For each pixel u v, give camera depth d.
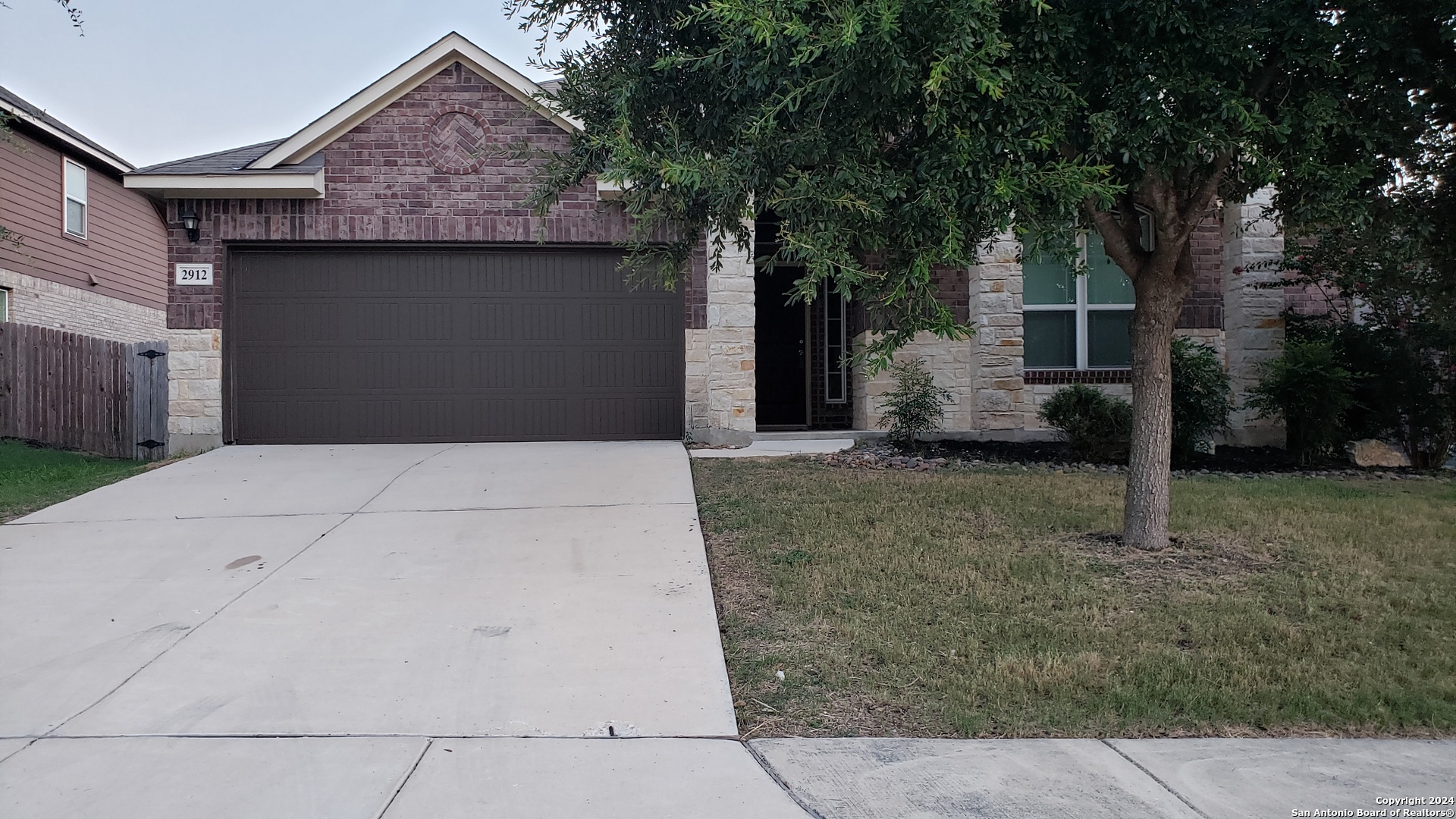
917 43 5.18
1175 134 5.89
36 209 16.81
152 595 6.11
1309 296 14.62
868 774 3.87
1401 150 6.50
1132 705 4.47
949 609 5.70
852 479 9.30
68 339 12.45
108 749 4.07
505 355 11.95
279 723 4.34
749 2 5.05
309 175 11.20
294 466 10.16
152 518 8.04
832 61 5.34
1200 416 10.70
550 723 4.35
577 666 4.99
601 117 6.98
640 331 12.11
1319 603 5.78
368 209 11.59
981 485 8.94
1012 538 7.12
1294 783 3.82
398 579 6.40
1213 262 12.69
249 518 8.02
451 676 4.86
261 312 11.70
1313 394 10.59
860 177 5.32
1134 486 6.95
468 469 9.94
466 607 5.87
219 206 11.48
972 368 12.52
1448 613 5.62
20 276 16.31
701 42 6.70
